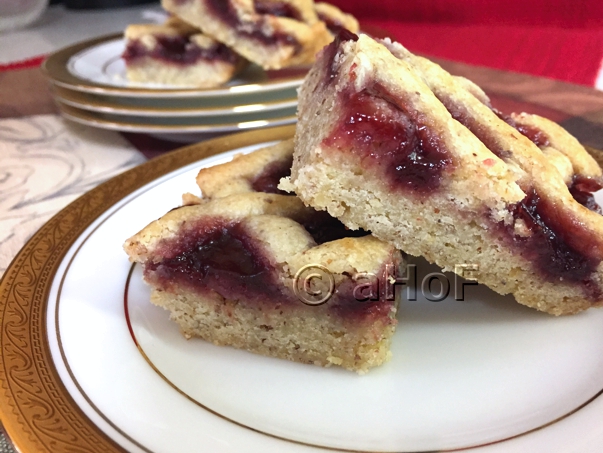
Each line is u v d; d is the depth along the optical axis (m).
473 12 0.28
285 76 0.18
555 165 0.10
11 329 0.08
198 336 0.09
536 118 0.11
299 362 0.09
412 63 0.10
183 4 0.19
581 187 0.10
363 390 0.08
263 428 0.07
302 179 0.09
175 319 0.09
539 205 0.09
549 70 0.20
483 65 0.21
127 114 0.16
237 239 0.09
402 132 0.08
